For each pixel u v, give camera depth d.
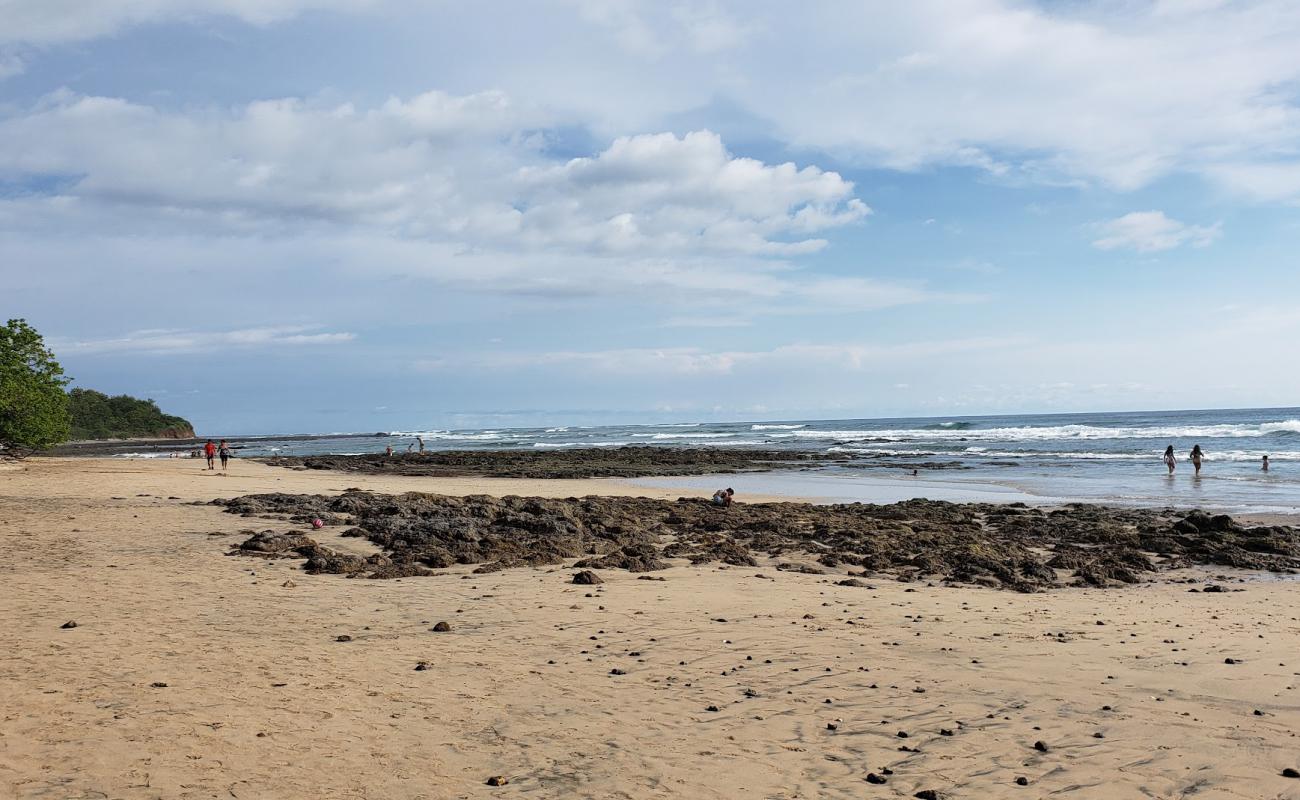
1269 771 5.72
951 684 8.02
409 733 6.59
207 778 5.54
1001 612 11.87
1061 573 16.61
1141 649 9.44
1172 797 5.36
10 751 5.88
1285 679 8.10
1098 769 5.84
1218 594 14.25
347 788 5.48
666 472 51.53
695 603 12.16
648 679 8.20
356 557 15.49
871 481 43.19
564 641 9.77
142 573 13.83
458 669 8.51
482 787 5.56
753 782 5.70
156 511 22.89
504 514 21.69
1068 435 87.94
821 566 16.95
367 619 10.86
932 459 59.81
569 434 169.38
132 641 9.24
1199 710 7.12
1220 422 110.81
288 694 7.48
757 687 7.95
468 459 65.19
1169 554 19.06
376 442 145.38
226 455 47.50
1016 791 5.50
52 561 14.88
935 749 6.30
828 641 9.79
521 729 6.75
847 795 5.48
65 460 54.97
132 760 5.79
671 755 6.20
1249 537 20.05
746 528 22.34
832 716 7.11
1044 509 28.08
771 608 11.84
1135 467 47.94
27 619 10.23
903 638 9.96
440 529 18.09
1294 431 76.62
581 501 27.06
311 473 48.41
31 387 48.66
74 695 7.20
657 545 19.45
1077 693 7.67
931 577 15.80
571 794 5.46
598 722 6.93
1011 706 7.32
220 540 17.67
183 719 6.68
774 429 164.00
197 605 11.43
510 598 12.43
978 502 31.92
